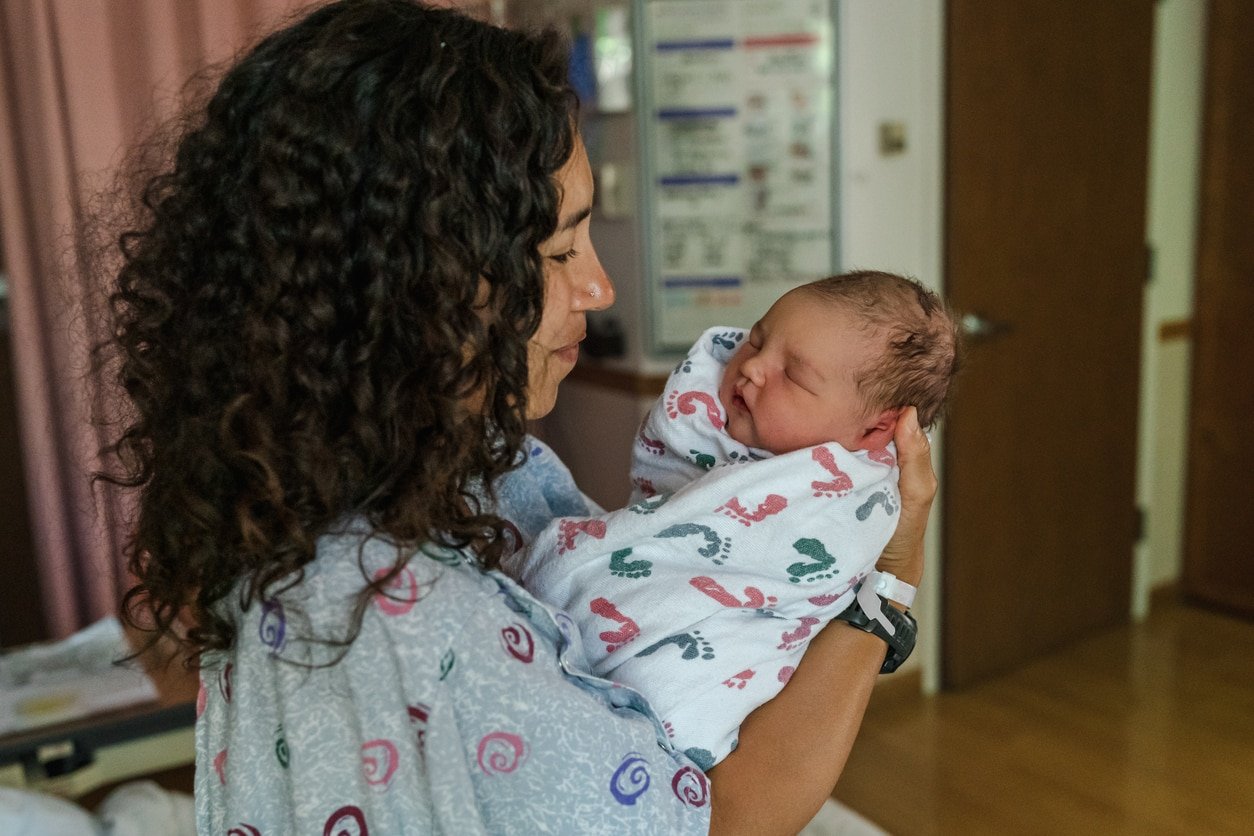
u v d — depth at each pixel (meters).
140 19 2.52
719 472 0.91
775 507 0.89
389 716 0.68
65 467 2.63
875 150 2.66
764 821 0.83
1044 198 2.94
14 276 2.52
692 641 0.85
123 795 1.71
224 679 0.78
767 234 2.62
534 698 0.70
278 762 0.71
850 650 0.92
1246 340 3.39
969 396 2.87
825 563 0.89
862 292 1.08
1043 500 3.14
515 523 1.00
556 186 0.74
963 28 2.66
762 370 1.06
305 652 0.69
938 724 2.88
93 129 2.48
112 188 0.89
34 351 2.55
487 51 0.73
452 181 0.68
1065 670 3.17
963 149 2.72
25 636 2.94
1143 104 3.15
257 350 0.67
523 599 0.75
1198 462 3.57
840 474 0.90
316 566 0.70
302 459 0.67
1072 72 2.93
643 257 2.62
